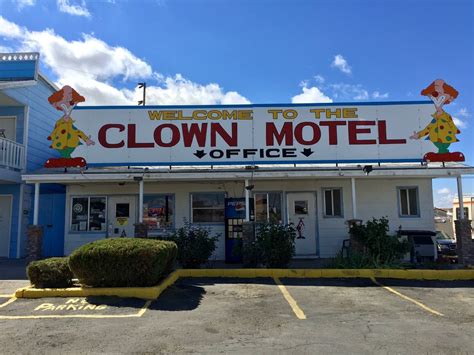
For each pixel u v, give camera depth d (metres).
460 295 9.05
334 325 6.73
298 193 15.11
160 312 7.43
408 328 6.59
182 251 11.54
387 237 11.98
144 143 13.68
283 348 5.65
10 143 15.30
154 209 15.13
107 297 8.40
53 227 16.34
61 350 5.55
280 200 15.09
